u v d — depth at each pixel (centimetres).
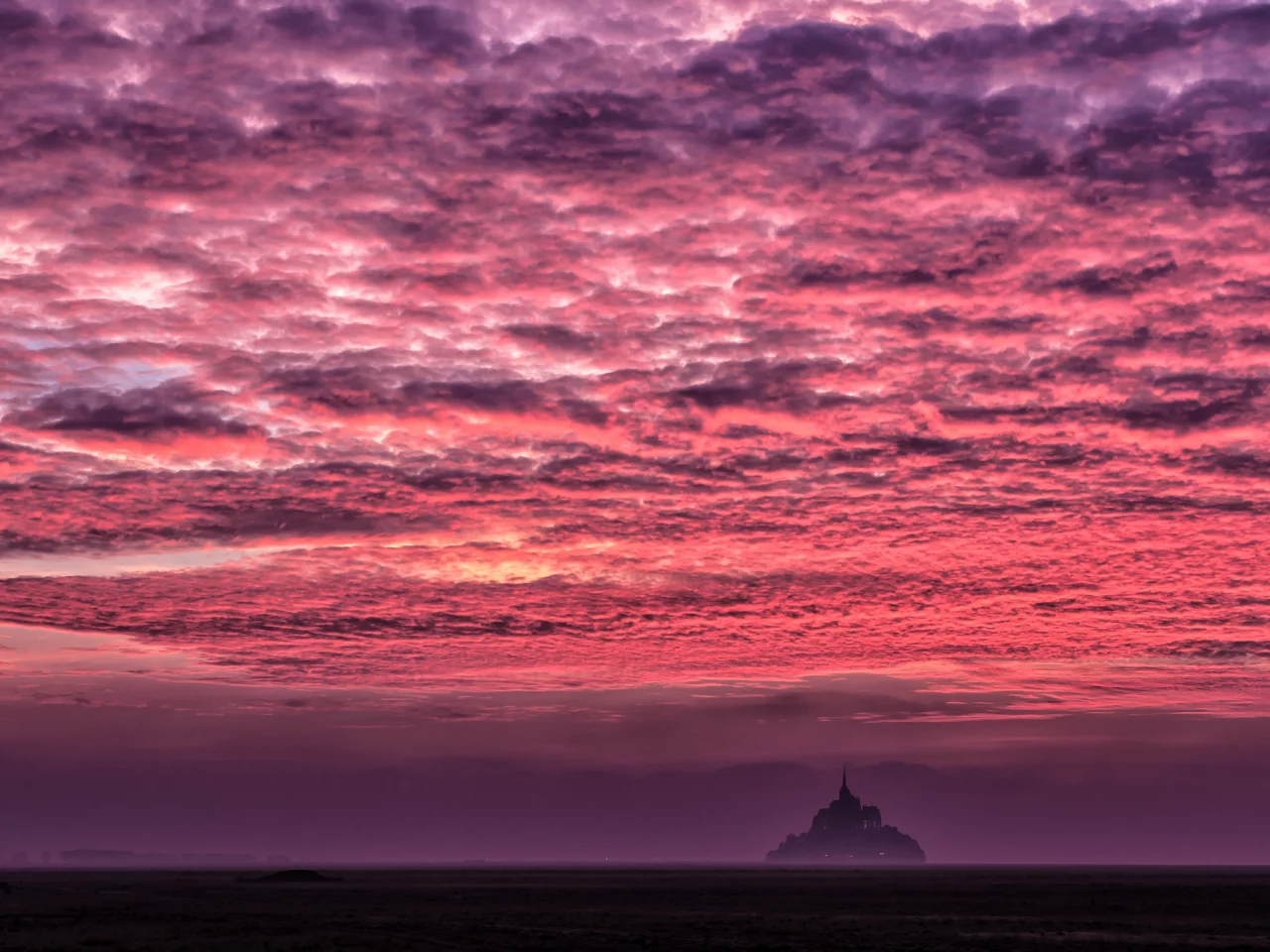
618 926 10344
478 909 13312
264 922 10519
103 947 7644
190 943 7912
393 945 7950
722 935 9325
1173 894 18338
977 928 10419
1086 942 8919
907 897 17312
